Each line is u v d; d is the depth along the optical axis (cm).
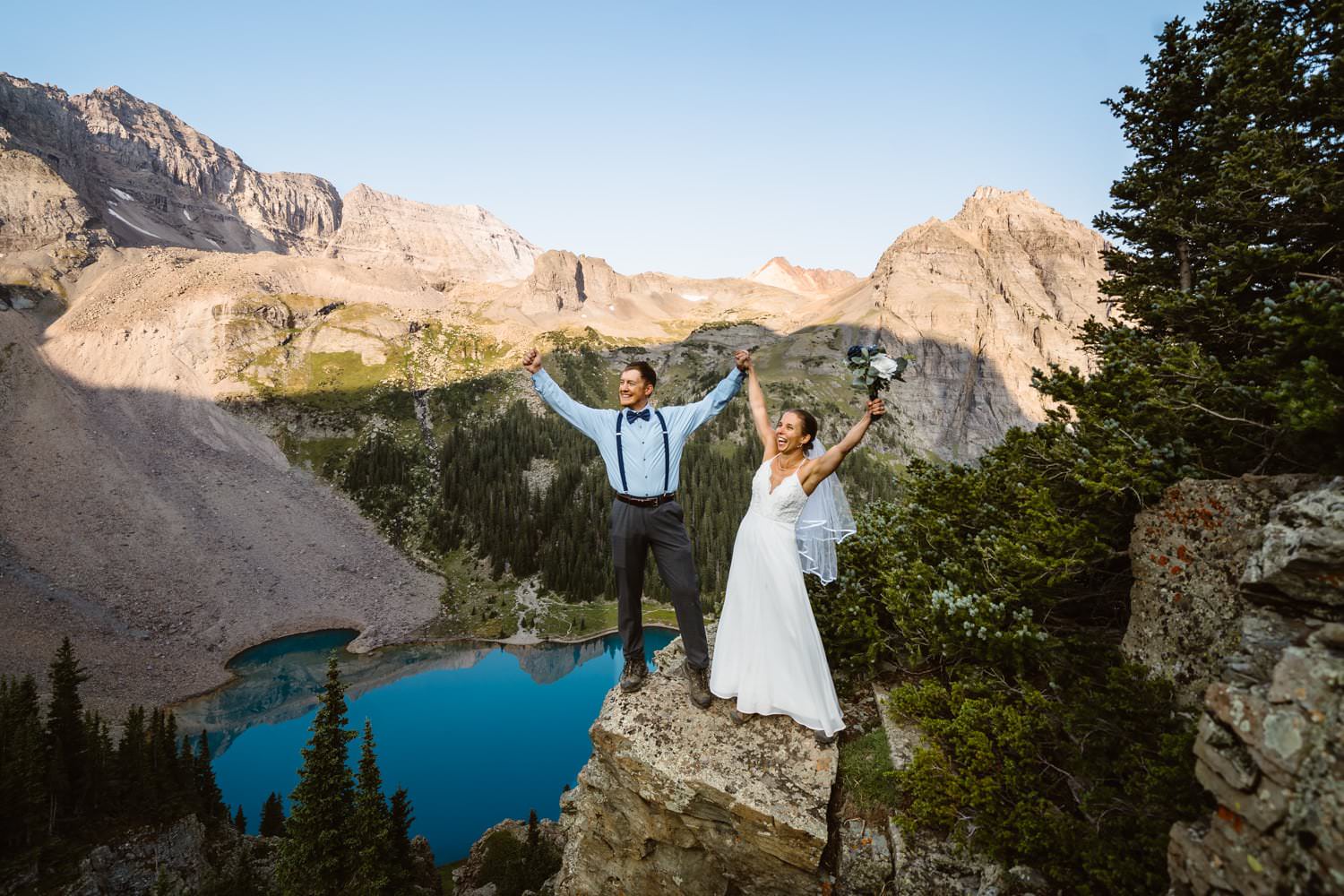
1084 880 413
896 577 723
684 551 582
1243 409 588
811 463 534
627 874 596
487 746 8131
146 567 12394
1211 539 495
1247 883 291
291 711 9212
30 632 9819
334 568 13312
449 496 15350
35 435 15550
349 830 3016
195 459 16250
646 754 559
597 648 11056
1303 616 372
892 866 484
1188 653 494
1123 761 442
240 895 4347
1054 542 620
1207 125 980
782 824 484
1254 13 923
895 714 615
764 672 561
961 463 889
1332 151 782
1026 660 592
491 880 4528
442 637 11469
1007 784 470
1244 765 309
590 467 15975
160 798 5222
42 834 4512
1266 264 757
